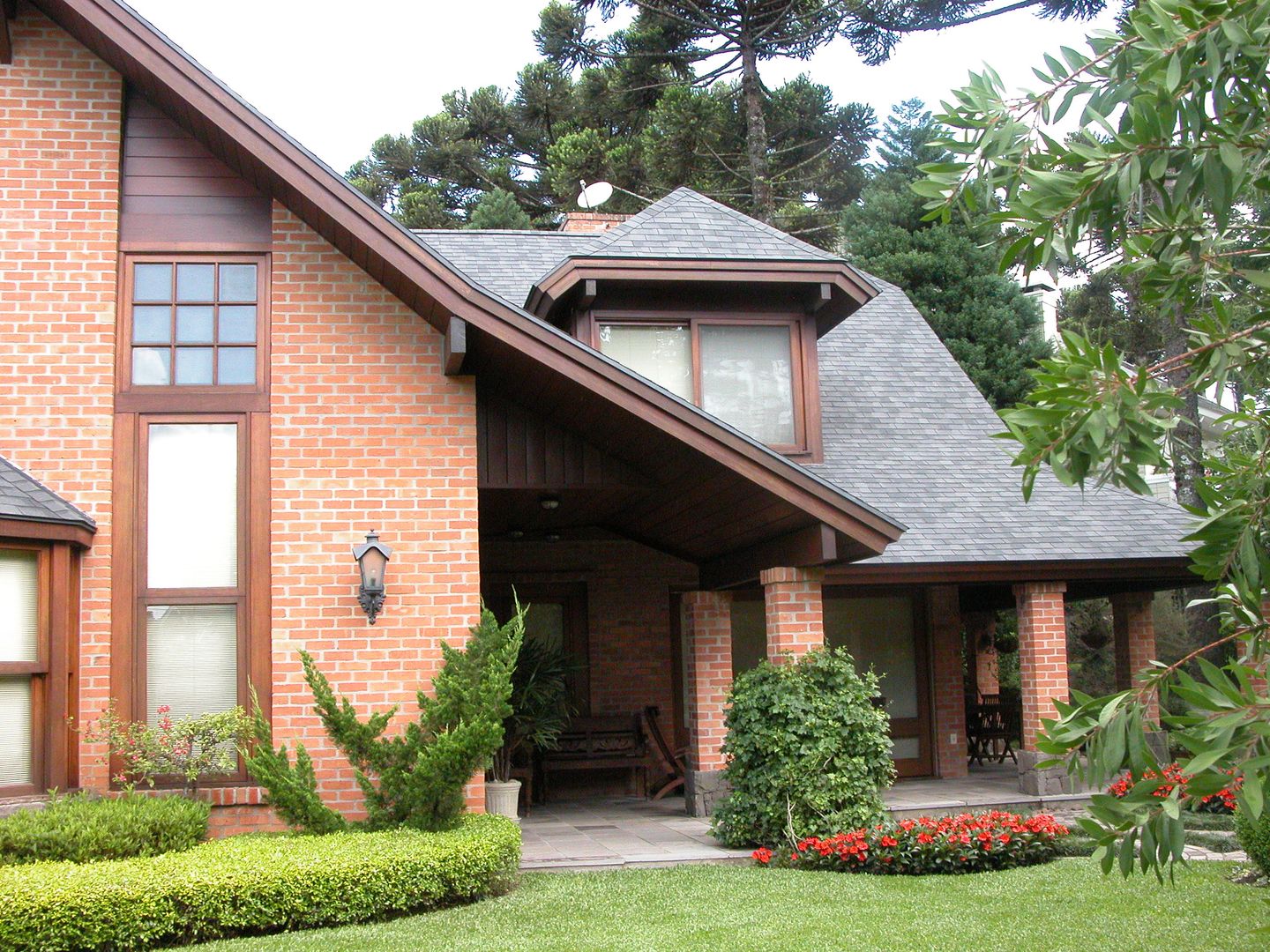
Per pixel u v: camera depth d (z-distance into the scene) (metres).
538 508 12.98
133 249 10.02
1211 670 3.59
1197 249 4.56
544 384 10.30
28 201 9.90
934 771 15.55
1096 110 4.35
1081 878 9.00
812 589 10.92
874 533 10.08
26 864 7.85
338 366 10.20
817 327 14.32
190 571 9.81
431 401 10.30
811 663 10.63
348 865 7.96
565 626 15.68
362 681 9.89
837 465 13.77
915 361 16.09
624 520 14.29
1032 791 12.67
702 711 12.89
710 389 13.30
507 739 12.45
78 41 10.09
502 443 11.17
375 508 10.10
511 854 8.95
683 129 26.95
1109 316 25.44
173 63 9.30
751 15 26.88
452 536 10.17
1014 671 21.94
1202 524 4.27
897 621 15.94
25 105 10.00
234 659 9.82
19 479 9.36
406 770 9.09
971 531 12.99
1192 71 4.04
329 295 10.26
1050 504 13.74
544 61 33.75
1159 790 3.80
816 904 8.30
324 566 9.97
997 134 4.43
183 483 9.91
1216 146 4.02
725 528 11.84
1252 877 8.92
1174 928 7.43
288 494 9.99
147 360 9.95
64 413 9.72
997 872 9.48
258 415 10.04
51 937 7.15
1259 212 5.86
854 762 10.30
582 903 8.44
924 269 26.38
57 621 9.19
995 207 4.76
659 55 27.77
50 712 9.09
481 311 9.52
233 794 9.52
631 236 13.41
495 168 33.75
